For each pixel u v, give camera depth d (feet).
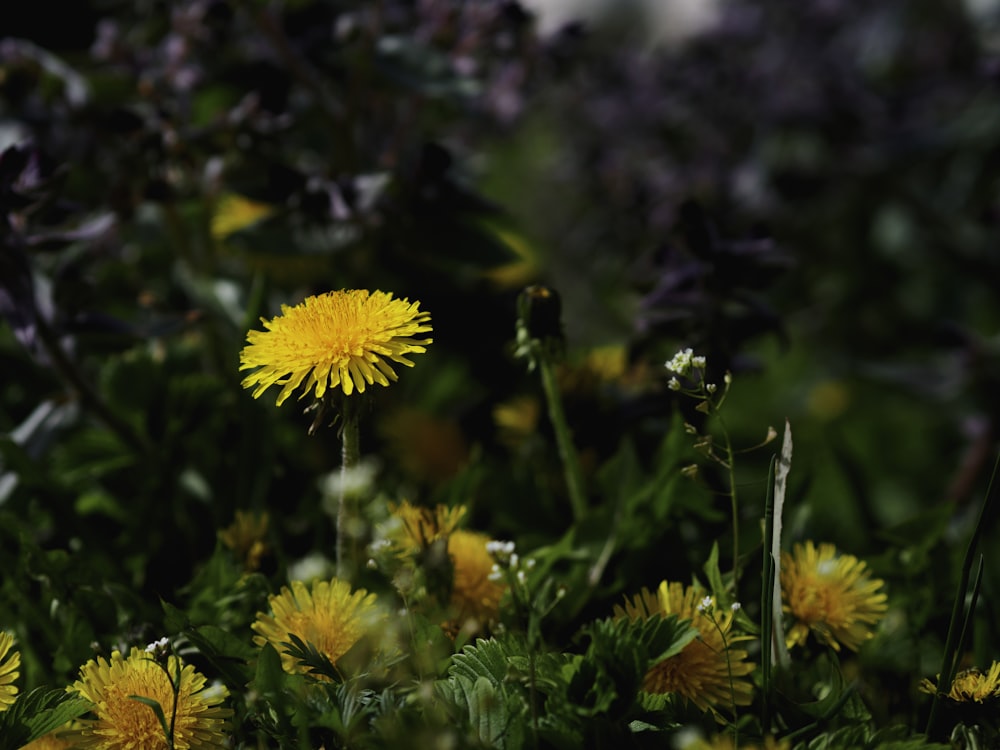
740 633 2.34
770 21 5.67
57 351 2.73
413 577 2.31
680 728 2.22
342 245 2.87
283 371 2.22
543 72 3.43
